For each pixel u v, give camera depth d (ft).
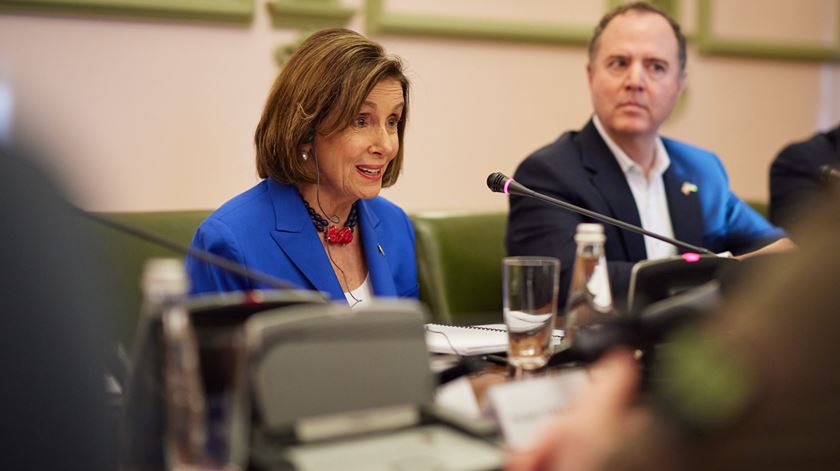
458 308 11.10
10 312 3.06
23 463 3.12
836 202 2.33
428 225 11.19
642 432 2.42
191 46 12.39
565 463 2.77
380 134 7.93
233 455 3.77
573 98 15.35
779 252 2.45
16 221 3.08
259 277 5.47
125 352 4.14
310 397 3.88
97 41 11.85
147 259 9.25
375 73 7.79
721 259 5.83
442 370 5.64
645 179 10.96
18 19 11.41
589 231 5.98
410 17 13.66
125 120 12.10
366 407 3.99
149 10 11.91
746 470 2.24
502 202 14.90
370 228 8.39
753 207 13.99
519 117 14.93
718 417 2.26
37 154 3.26
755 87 16.90
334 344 3.98
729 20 16.55
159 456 3.84
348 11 13.19
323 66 7.77
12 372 3.07
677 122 16.22
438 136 14.32
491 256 11.41
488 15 14.42
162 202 12.42
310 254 7.77
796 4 17.10
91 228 3.37
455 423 4.02
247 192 8.02
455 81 14.34
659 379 2.52
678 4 15.92
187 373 3.78
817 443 2.22
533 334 5.63
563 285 9.73
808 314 2.22
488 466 3.65
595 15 15.30
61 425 3.14
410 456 3.76
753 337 2.27
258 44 12.78
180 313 3.91
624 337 4.50
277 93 7.91
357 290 8.26
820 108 17.57
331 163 7.91
